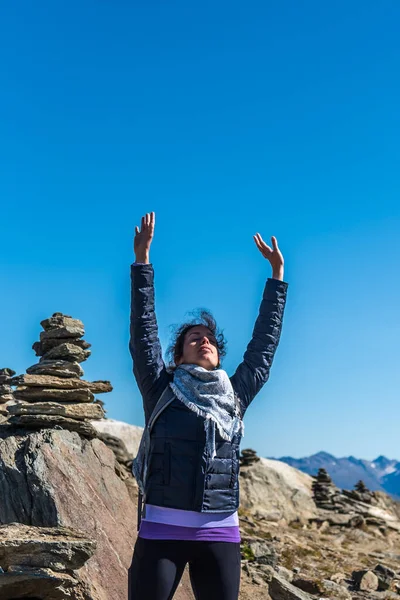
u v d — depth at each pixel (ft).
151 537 15.43
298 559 42.68
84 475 27.43
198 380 16.38
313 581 34.73
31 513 24.54
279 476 66.95
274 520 59.16
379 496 76.54
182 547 15.37
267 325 18.45
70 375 31.65
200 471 15.47
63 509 24.68
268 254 19.39
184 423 15.75
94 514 25.81
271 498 63.87
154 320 17.21
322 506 66.08
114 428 67.26
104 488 28.84
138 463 16.26
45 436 27.84
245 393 17.61
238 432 16.21
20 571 19.79
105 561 24.07
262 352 18.16
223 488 15.72
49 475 25.54
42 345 32.89
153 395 16.66
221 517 15.64
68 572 20.27
